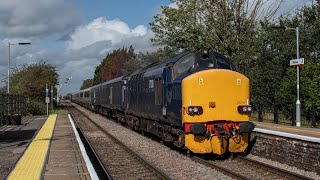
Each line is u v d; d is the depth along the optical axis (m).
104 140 21.89
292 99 25.47
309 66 25.20
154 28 33.25
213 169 13.12
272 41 30.06
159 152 16.86
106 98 39.69
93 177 10.34
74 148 16.69
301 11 31.58
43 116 42.91
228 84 14.77
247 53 29.89
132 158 15.75
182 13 32.12
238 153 16.47
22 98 42.22
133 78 24.00
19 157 14.29
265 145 15.55
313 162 12.93
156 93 18.22
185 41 32.59
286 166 13.97
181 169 13.20
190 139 14.55
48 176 10.82
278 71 28.02
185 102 14.55
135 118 24.34
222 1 31.94
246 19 32.00
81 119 39.97
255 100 28.02
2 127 27.97
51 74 58.44
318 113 24.42
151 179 12.07
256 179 11.71
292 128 18.61
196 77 14.52
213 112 14.52
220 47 31.95
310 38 29.59
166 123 17.61
